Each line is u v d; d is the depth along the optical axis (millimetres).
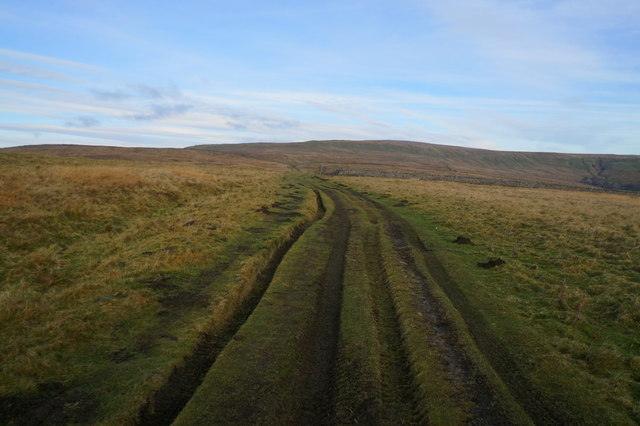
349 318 11578
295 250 18469
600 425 7352
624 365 9516
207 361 9227
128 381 7918
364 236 22719
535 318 12195
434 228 25984
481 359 9430
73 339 9062
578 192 66250
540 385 8617
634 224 25922
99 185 23625
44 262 13516
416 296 13461
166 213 23391
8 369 7730
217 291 12734
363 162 194375
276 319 11289
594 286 14539
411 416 7469
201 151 171750
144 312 10906
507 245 21219
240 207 26859
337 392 8086
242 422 7012
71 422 6688
